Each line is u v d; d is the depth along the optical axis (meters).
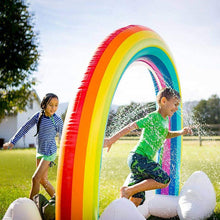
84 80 2.26
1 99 17.38
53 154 3.26
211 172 6.71
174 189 3.51
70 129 2.13
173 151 3.58
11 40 16.09
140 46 2.64
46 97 3.29
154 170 2.76
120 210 2.25
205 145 15.58
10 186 5.28
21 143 25.75
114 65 2.31
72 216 2.04
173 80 3.57
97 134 2.12
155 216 3.38
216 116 31.58
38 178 3.09
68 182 2.05
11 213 2.31
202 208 2.95
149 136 2.95
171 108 3.06
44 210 2.38
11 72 16.39
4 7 15.80
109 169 7.41
